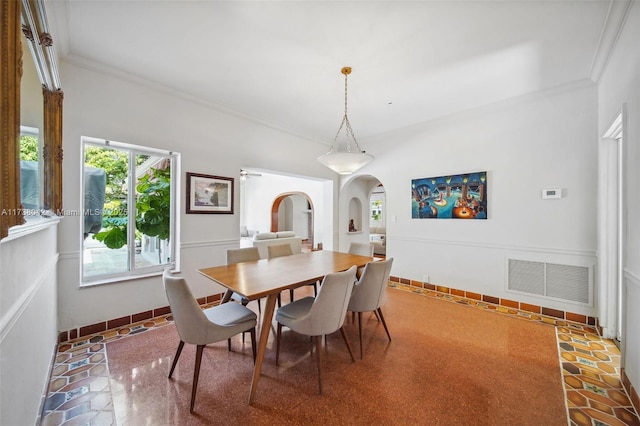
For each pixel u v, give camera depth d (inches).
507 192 129.6
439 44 84.2
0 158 31.9
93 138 99.0
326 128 169.8
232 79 108.0
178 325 65.9
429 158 158.1
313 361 83.0
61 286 92.4
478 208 138.0
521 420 59.5
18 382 45.6
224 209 138.6
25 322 49.8
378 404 64.3
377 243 275.4
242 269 96.0
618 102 78.6
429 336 99.7
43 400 63.7
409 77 105.1
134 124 108.0
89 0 66.9
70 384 70.8
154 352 87.0
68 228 93.6
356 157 104.7
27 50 54.4
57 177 71.9
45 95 68.7
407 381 73.0
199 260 129.5
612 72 84.3
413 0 66.5
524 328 106.2
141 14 72.3
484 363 81.7
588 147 108.3
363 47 86.3
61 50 87.3
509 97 123.7
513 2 67.0
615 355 86.3
